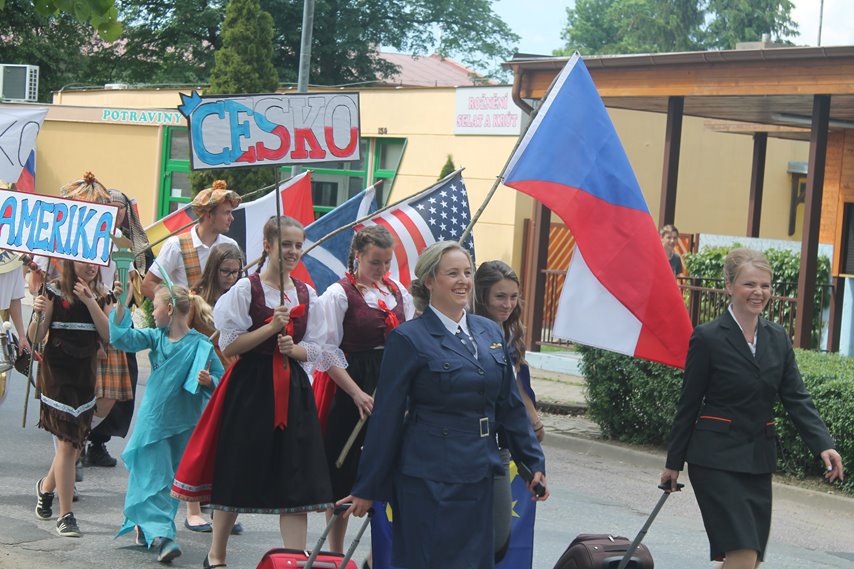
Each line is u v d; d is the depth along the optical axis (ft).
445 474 14.39
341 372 18.31
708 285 47.65
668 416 34.91
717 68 44.62
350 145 18.39
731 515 16.49
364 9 134.00
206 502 18.76
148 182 90.74
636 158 68.59
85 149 93.66
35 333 23.34
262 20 70.59
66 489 22.11
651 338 18.30
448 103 69.46
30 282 26.37
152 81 132.77
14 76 94.89
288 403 18.10
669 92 46.39
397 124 72.59
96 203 21.61
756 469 16.69
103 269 26.43
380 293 19.19
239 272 22.75
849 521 28.35
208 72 128.88
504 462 16.29
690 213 72.02
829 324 54.34
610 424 36.96
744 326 17.12
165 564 20.49
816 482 31.17
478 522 14.56
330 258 25.67
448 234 23.39
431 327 14.80
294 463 17.99
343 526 19.36
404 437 14.67
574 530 25.41
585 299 18.37
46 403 22.21
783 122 56.59
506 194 65.41
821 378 31.24
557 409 42.50
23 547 21.03
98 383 25.95
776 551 24.88
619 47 176.35
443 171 67.82
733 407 16.79
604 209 18.52
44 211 21.85
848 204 57.11
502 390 15.29
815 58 41.39
